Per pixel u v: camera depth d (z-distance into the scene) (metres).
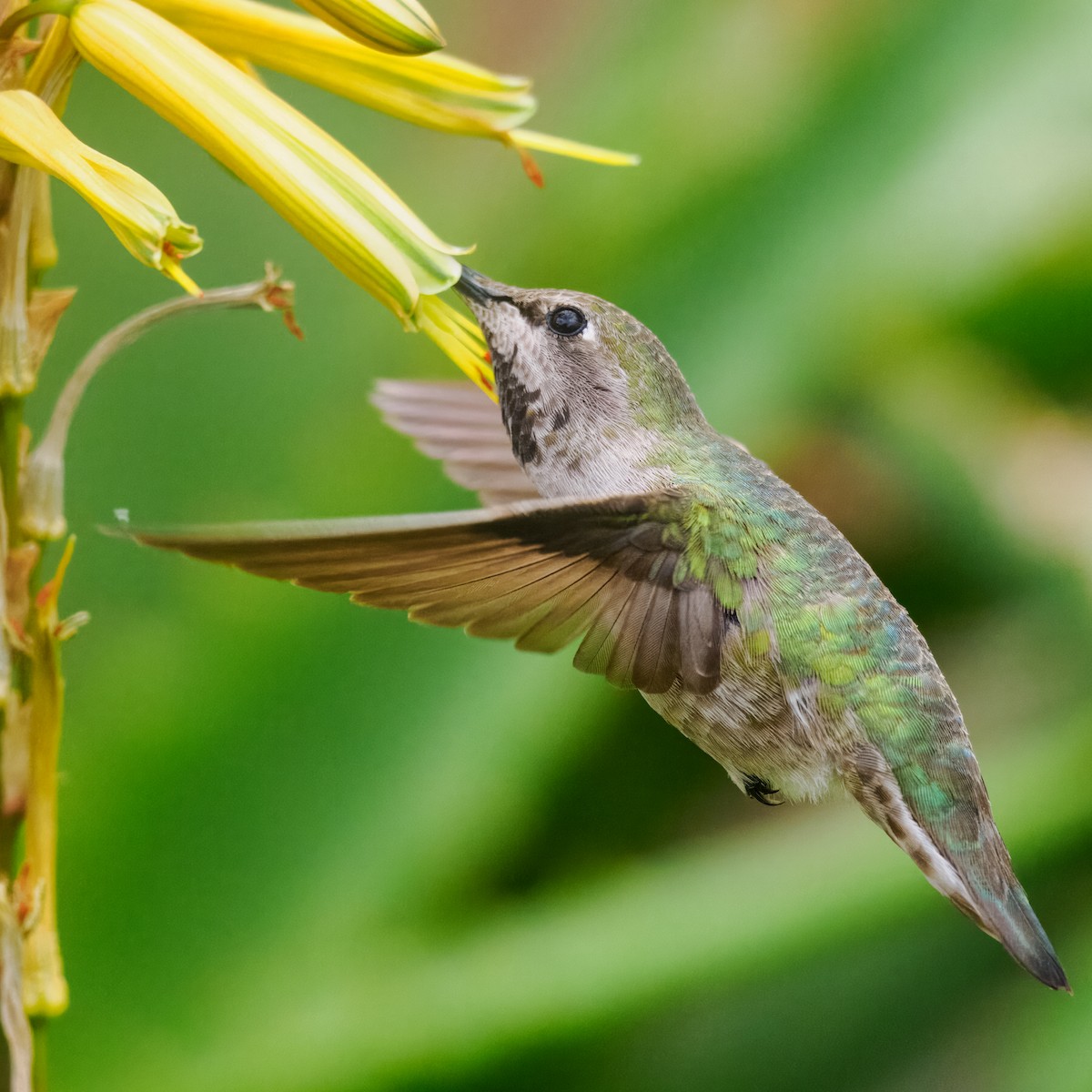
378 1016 2.41
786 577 2.37
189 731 2.43
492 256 2.45
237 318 2.47
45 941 2.34
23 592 2.34
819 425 2.46
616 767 2.46
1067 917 2.44
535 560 2.35
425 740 2.43
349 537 2.33
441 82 2.35
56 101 2.34
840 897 2.42
